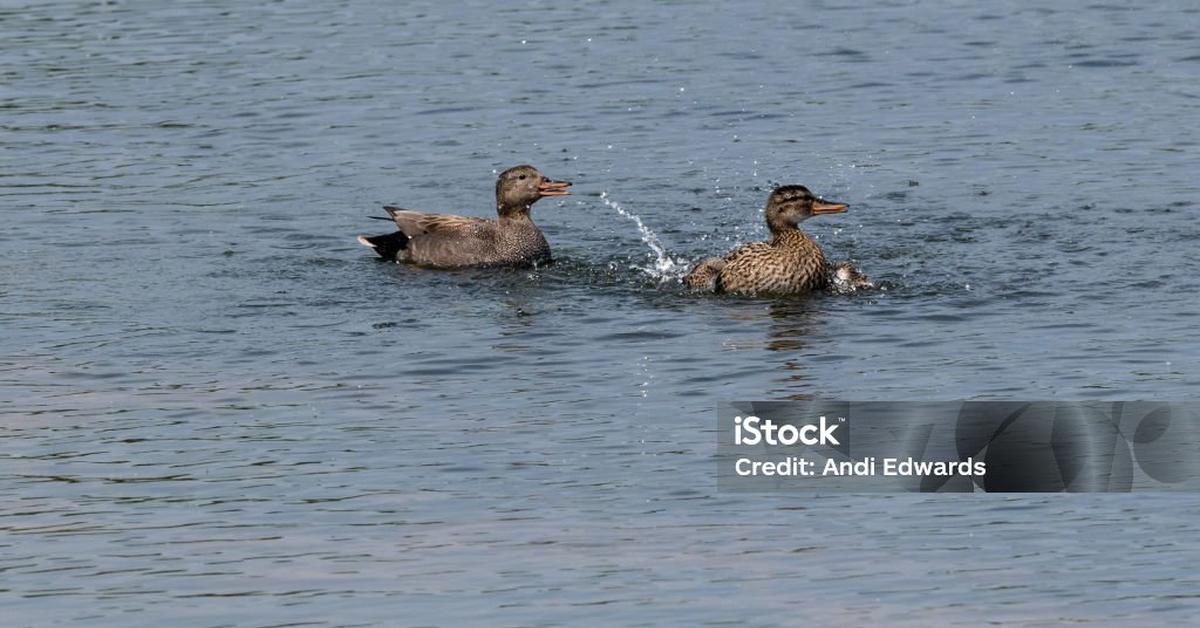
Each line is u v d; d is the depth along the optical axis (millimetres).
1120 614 12125
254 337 19016
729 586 12680
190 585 12852
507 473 14906
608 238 23812
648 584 12727
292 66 33594
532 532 13680
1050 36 34906
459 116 30359
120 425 16250
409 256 22609
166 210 25172
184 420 16375
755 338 18688
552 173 27297
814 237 23219
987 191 25406
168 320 19734
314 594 12664
